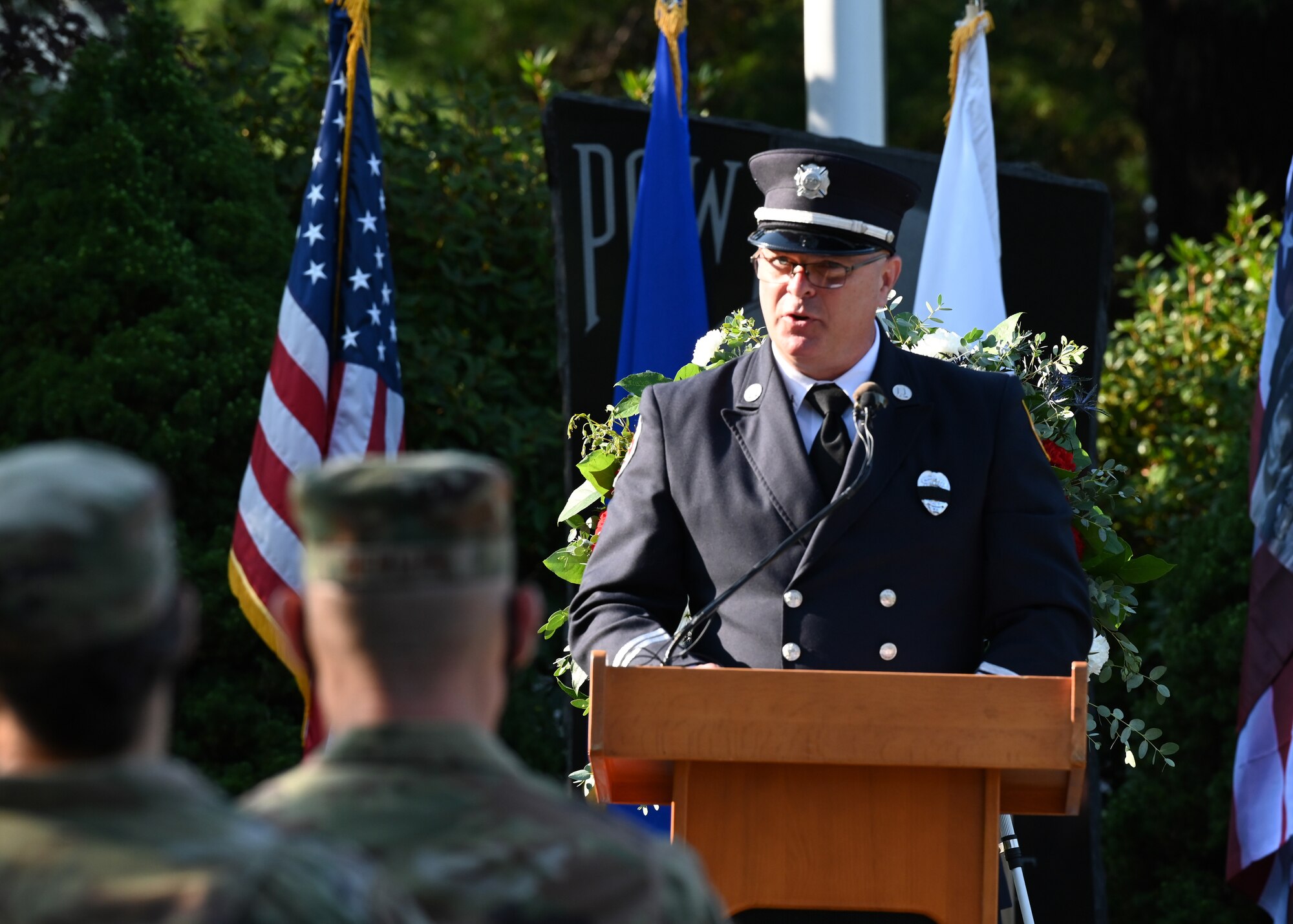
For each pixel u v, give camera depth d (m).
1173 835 17.28
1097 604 11.36
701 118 18.20
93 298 17.47
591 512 14.26
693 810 8.31
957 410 10.55
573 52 44.31
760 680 8.07
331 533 4.85
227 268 18.34
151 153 18.39
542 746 18.75
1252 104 32.94
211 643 17.00
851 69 18.83
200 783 4.53
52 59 21.80
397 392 16.47
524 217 21.89
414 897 4.52
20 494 4.22
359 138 16.58
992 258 16.53
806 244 10.36
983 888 8.12
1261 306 21.55
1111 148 43.66
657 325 16.34
